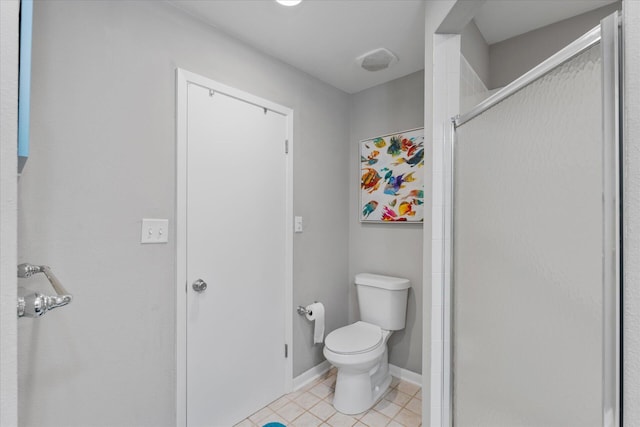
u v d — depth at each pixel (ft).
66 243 4.07
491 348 3.92
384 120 8.31
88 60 4.24
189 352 5.34
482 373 4.11
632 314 1.68
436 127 4.89
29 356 3.81
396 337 8.06
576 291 2.64
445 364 4.90
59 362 4.03
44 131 3.88
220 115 5.81
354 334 7.02
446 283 4.90
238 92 6.09
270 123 6.74
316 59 7.04
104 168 4.39
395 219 7.99
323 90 8.14
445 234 4.91
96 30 4.31
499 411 3.74
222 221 5.83
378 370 7.34
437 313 4.90
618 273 2.12
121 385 4.56
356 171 8.89
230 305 5.97
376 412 6.47
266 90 6.68
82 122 4.19
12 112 1.37
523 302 3.34
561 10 5.57
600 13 5.48
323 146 8.13
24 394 3.78
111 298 4.46
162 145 5.00
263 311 6.59
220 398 5.80
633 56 1.71
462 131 4.62
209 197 5.63
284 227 7.08
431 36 4.95
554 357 2.90
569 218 2.72
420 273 7.64
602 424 2.27
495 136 3.86
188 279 5.32
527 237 3.28
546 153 3.01
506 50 6.56
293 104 7.29
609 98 2.20
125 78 4.59
